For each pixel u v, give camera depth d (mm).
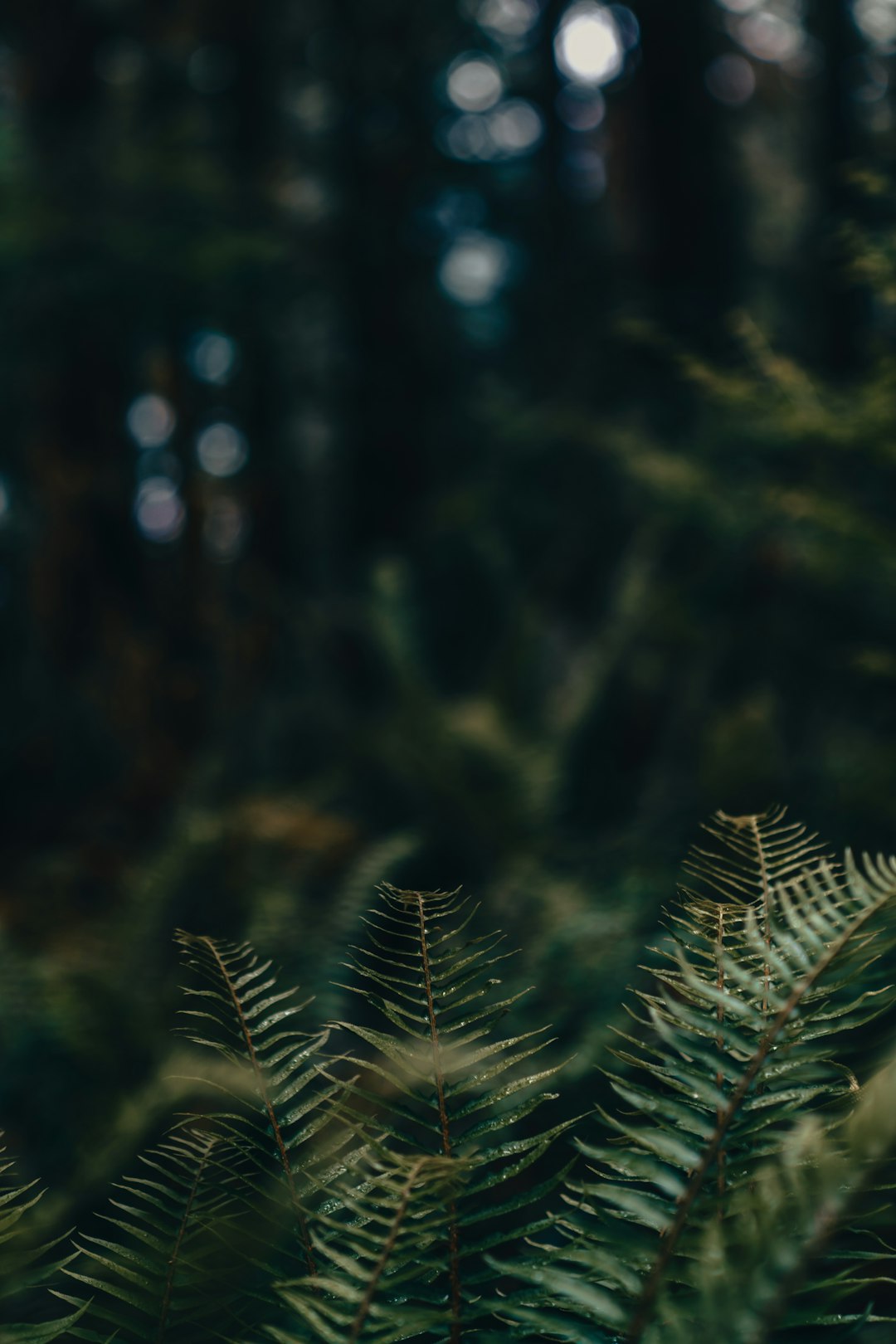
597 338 5859
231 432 6750
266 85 6910
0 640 6012
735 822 375
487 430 7027
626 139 5508
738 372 2031
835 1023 331
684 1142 337
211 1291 394
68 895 3367
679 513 2734
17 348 5273
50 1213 1246
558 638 5000
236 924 2555
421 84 7625
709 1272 250
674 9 5191
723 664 3309
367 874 2053
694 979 325
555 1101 802
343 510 7680
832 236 1751
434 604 6227
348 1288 317
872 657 2133
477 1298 339
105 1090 1933
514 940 1766
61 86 5453
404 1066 354
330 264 7141
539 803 3174
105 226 4707
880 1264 649
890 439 1779
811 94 4133
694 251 5121
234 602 5891
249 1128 399
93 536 5418
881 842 1780
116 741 4789
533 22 7605
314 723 4617
